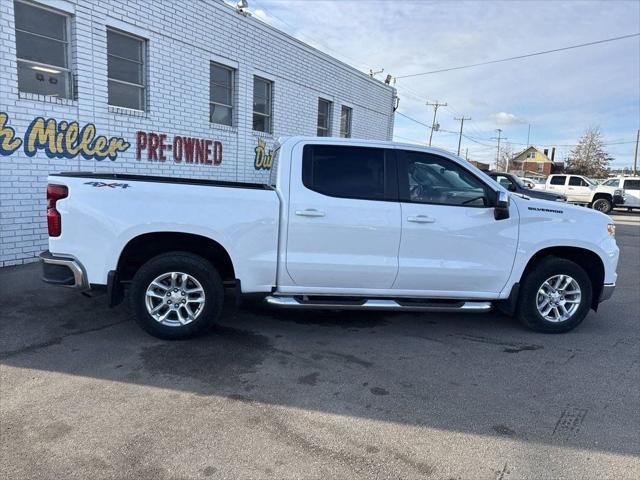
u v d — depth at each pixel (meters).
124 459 2.88
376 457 2.98
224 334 4.98
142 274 4.58
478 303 5.08
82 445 3.01
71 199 4.43
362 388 3.90
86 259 4.49
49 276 4.51
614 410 3.65
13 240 6.87
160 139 8.95
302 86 12.86
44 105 7.02
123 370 4.07
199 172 9.90
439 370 4.29
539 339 5.16
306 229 4.68
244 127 10.93
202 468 2.82
